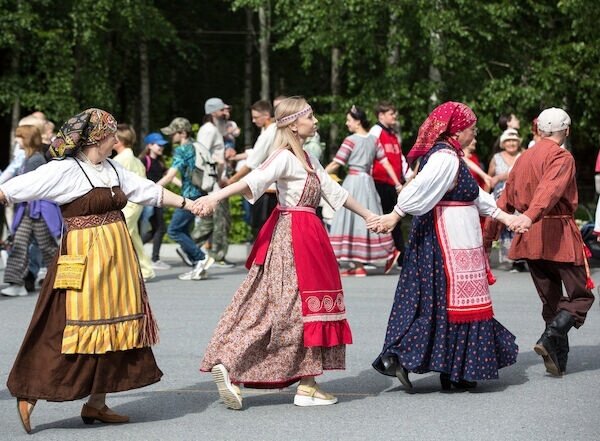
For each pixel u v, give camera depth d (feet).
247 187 23.22
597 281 45.85
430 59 82.17
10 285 41.65
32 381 21.38
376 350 30.04
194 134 63.16
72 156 21.95
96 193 21.75
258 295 23.32
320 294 23.25
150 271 46.42
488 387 25.54
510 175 27.14
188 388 25.61
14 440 21.08
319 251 23.41
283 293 23.22
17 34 91.56
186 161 46.80
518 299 40.09
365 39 83.25
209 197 23.09
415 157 24.79
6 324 34.58
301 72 124.67
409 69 83.82
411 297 24.44
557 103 82.38
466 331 24.38
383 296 40.63
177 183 48.26
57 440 21.04
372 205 46.62
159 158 55.26
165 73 123.34
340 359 23.76
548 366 26.37
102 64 99.35
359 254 46.78
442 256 24.34
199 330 33.24
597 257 51.08
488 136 90.58
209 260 46.98
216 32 122.93
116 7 95.40
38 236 40.98
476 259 24.56
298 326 23.22
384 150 47.44
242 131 126.93
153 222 51.78
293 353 23.26
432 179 24.03
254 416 22.85
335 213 47.01
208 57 126.93
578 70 81.82
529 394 24.77
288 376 23.30
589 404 23.79
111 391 21.53
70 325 21.27
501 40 84.33
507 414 22.85
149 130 119.03
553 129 26.61
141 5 97.71
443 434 21.24
